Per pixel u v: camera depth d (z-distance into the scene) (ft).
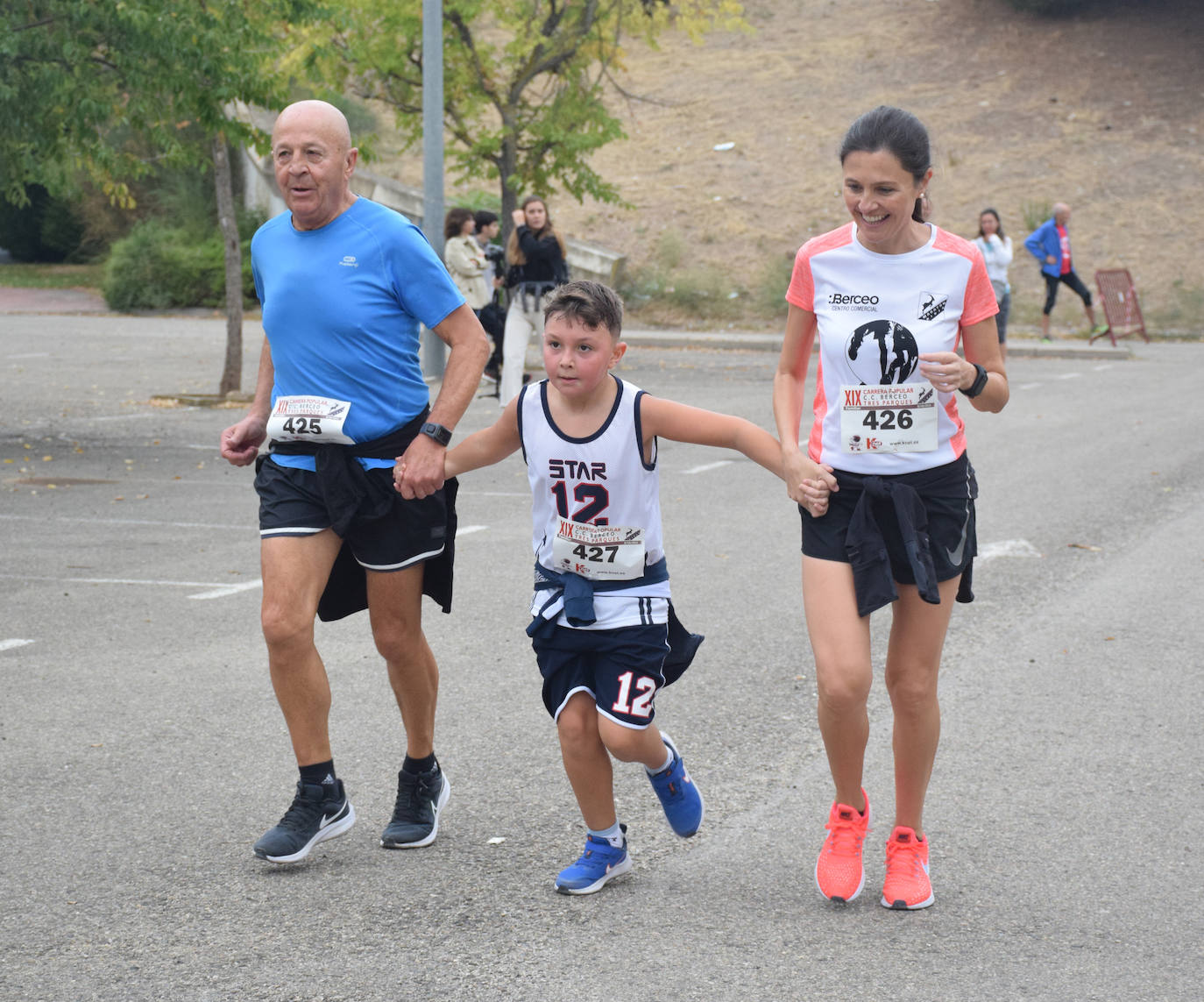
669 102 144.66
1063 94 135.23
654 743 15.11
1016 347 90.02
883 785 18.44
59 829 16.96
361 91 82.43
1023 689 22.56
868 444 14.38
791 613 27.37
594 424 14.64
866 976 13.17
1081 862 15.94
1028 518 36.88
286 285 16.15
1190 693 22.31
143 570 31.42
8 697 22.13
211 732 20.53
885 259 14.35
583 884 15.07
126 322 112.06
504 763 19.34
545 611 15.01
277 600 15.76
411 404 16.34
